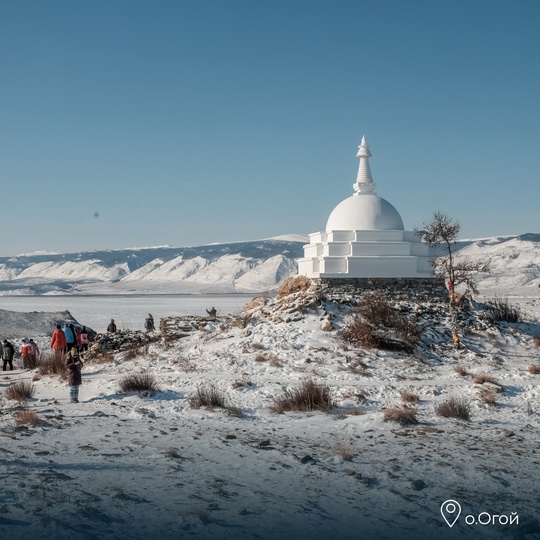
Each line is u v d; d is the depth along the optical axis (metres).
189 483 9.30
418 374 25.48
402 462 11.38
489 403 19.78
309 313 32.28
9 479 8.95
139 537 6.87
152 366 27.61
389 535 7.50
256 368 26.12
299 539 7.12
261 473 10.20
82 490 8.59
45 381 26.17
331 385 22.70
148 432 13.97
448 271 32.94
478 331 32.16
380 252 36.56
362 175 39.94
